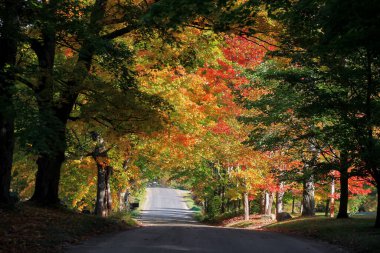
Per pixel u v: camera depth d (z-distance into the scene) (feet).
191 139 73.36
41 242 33.53
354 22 26.40
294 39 45.47
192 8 31.53
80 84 47.32
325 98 49.47
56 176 57.77
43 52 50.42
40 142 31.42
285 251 35.24
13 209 45.16
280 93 63.21
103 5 52.08
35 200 56.39
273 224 80.53
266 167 86.33
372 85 47.47
